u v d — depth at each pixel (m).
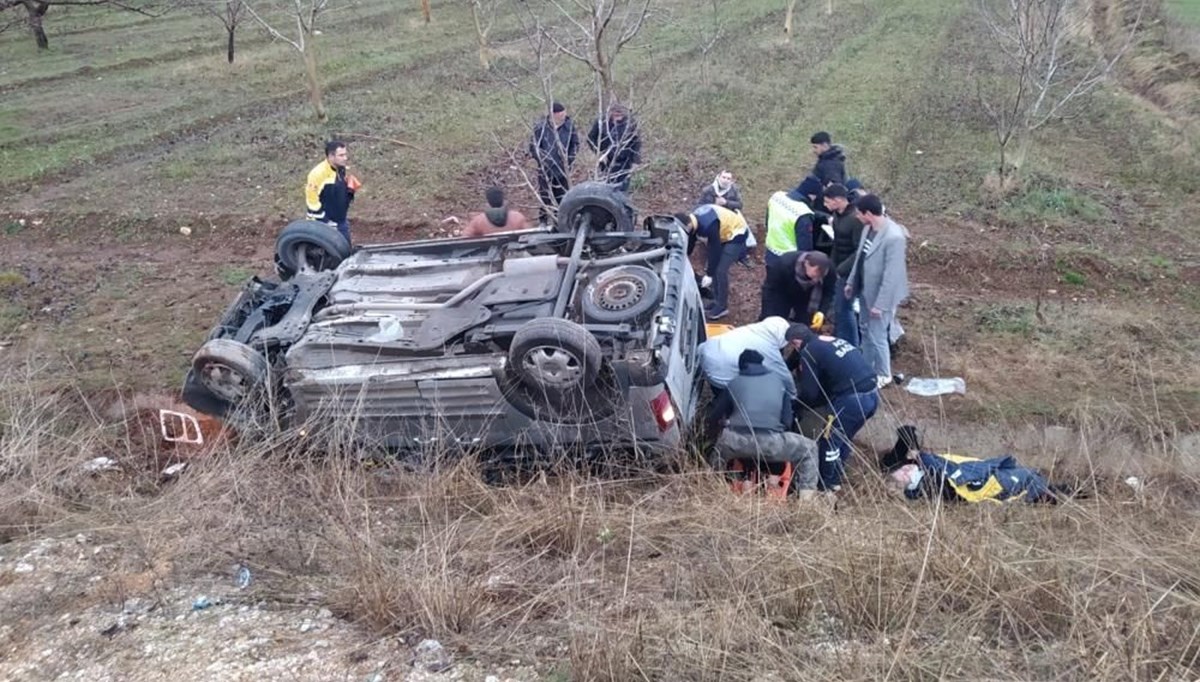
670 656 3.65
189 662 3.84
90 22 23.83
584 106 14.64
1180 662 3.44
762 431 5.33
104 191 11.79
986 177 11.02
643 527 4.74
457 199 11.15
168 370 7.32
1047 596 3.89
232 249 10.12
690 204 10.73
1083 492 5.33
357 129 14.12
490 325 5.45
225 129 14.75
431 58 19.59
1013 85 15.68
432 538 4.63
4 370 7.14
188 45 21.30
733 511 4.85
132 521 4.95
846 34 20.55
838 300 6.84
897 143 12.74
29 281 9.20
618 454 5.43
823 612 3.98
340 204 8.45
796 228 7.11
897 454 5.79
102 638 4.06
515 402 5.25
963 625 3.80
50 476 5.35
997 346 7.50
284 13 24.27
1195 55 16.05
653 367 5.03
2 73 18.69
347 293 6.07
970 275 8.91
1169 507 4.91
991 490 5.40
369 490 5.30
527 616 4.03
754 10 23.27
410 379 5.33
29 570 4.61
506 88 16.42
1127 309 8.17
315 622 4.10
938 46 18.92
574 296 5.65
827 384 5.68
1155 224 9.93
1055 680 3.45
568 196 6.58
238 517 4.91
